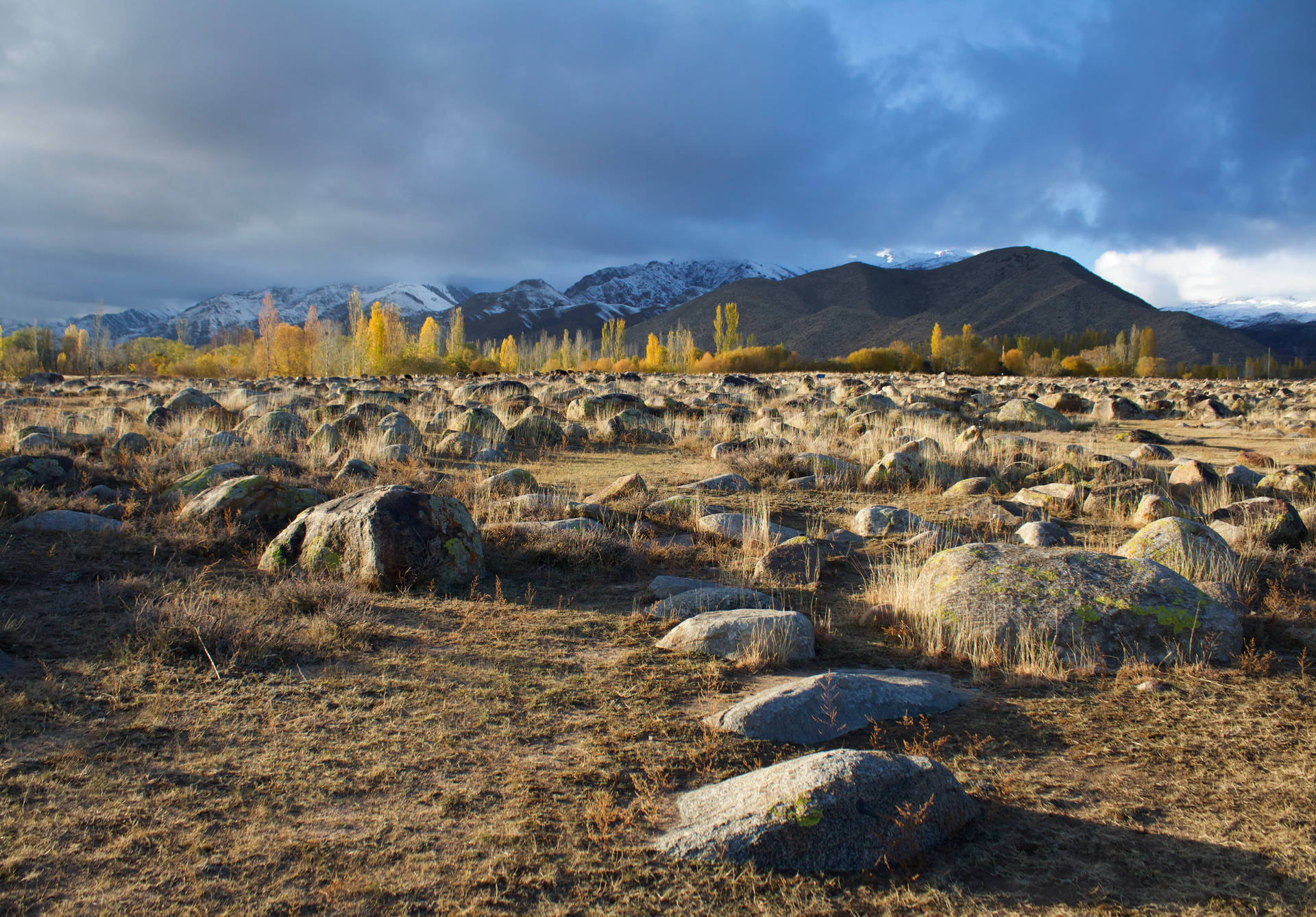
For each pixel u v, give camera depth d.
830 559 7.12
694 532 7.98
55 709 3.75
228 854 2.71
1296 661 4.66
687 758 3.47
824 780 2.80
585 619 5.46
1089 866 2.72
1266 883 2.62
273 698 3.99
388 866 2.66
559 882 2.59
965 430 14.84
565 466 12.09
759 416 18.66
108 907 2.43
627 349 197.00
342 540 6.11
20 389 25.45
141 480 9.09
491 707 3.97
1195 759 3.53
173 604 4.93
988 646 4.79
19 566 5.96
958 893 2.55
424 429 14.90
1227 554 6.14
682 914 2.44
